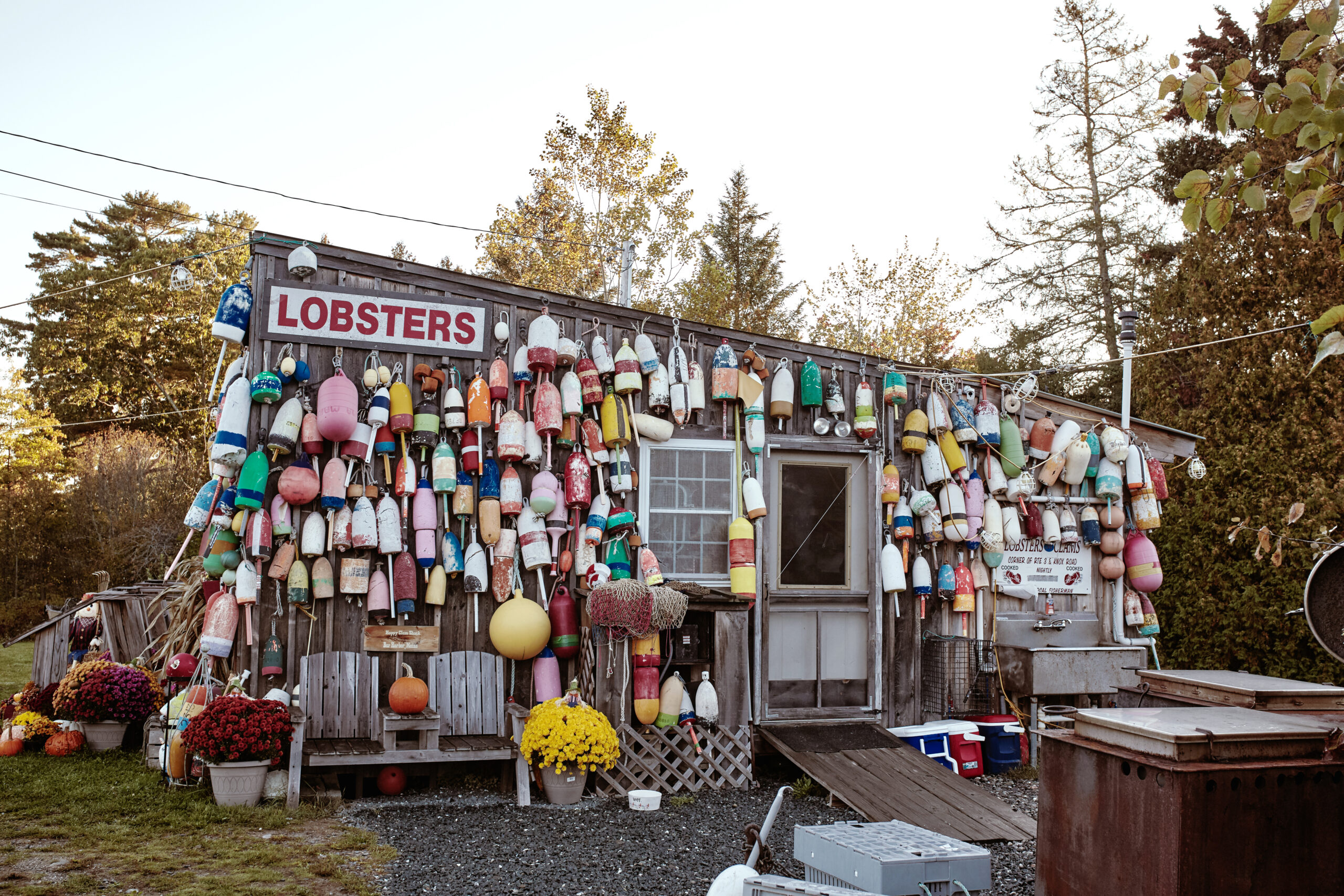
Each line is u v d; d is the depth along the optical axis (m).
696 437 9.30
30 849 5.72
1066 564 10.37
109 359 31.77
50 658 10.63
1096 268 25.50
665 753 8.02
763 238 35.81
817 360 9.82
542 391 8.56
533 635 8.11
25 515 25.28
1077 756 4.26
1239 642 13.62
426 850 6.10
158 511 25.58
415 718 7.32
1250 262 14.89
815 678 9.41
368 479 8.12
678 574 9.12
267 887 5.21
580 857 6.09
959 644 9.68
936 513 9.64
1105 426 10.51
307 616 7.95
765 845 4.30
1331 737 3.92
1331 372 13.60
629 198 27.11
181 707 7.59
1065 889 4.27
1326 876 3.86
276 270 8.20
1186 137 21.86
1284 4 3.31
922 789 7.78
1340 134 3.23
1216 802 3.73
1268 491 13.66
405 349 8.40
